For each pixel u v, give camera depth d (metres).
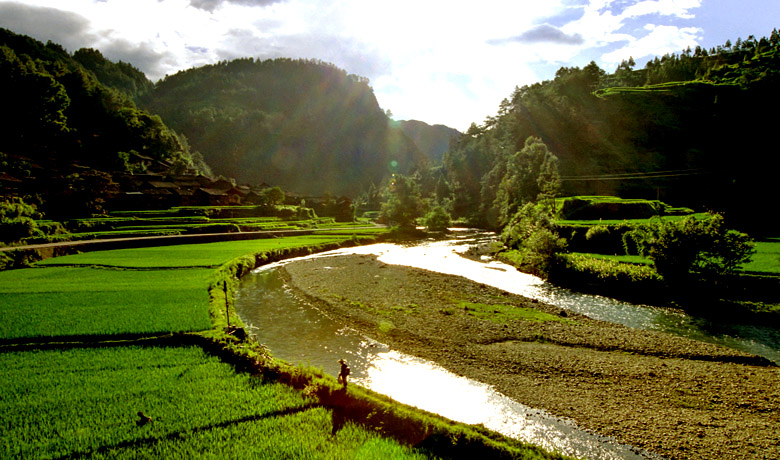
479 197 146.75
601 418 16.52
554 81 166.38
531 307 33.16
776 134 103.12
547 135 134.00
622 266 39.34
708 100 122.38
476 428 13.31
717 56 187.00
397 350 24.34
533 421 16.45
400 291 38.66
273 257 60.44
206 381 17.02
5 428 13.23
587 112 133.88
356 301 35.00
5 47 111.94
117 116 127.81
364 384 19.89
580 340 25.16
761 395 18.09
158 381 16.94
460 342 25.06
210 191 114.56
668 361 22.03
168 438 12.83
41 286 34.41
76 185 74.94
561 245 45.41
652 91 132.12
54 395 15.55
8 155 79.25
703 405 17.39
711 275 33.78
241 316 31.47
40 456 11.80
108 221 72.25
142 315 25.69
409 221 107.38
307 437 13.02
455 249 74.50
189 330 23.11
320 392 15.80
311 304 34.94
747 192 81.56
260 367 18.28
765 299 31.64
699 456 14.06
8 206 54.56
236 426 13.60
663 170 108.94
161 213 88.00
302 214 116.56
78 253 55.12
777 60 140.88
